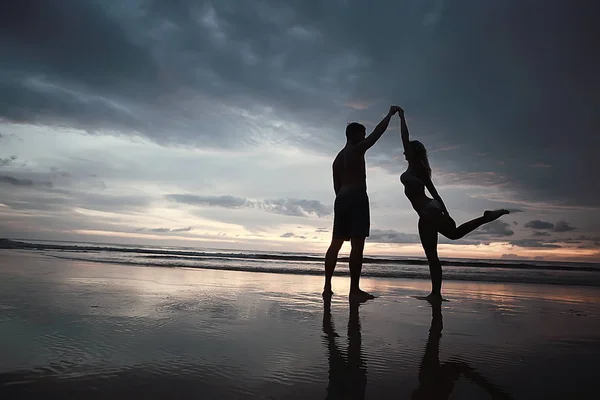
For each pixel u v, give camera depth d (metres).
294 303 3.77
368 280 7.22
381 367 1.85
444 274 9.66
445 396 1.51
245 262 12.85
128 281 4.94
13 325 2.37
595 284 8.01
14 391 1.41
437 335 2.60
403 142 4.78
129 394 1.42
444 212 4.55
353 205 4.48
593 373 1.86
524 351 2.26
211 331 2.44
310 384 1.59
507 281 8.03
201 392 1.47
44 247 16.77
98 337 2.17
